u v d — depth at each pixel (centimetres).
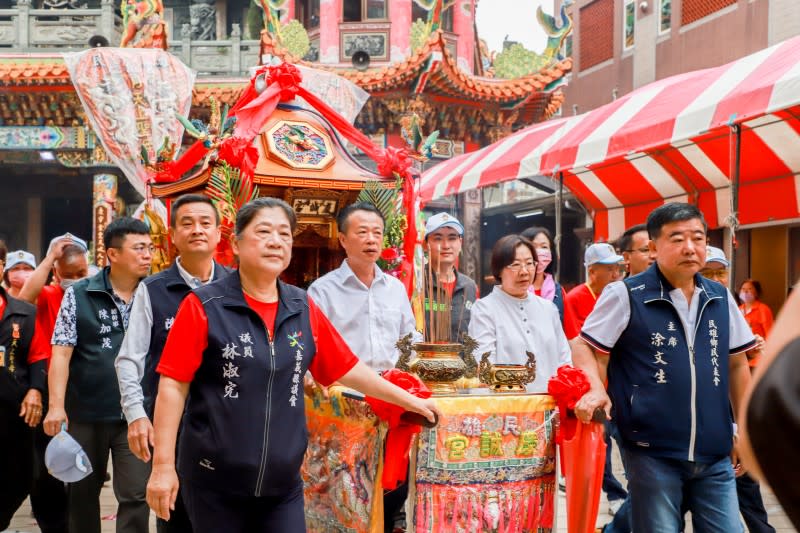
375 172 543
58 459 384
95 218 1538
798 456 89
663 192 1078
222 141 481
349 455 343
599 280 583
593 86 2002
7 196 1967
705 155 947
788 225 1056
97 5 1908
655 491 326
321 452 361
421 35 1473
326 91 823
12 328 448
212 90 1484
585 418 313
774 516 562
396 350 427
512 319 433
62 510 496
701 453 323
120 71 907
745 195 976
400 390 292
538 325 436
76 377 410
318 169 520
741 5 1477
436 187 1145
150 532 532
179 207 373
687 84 744
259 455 262
